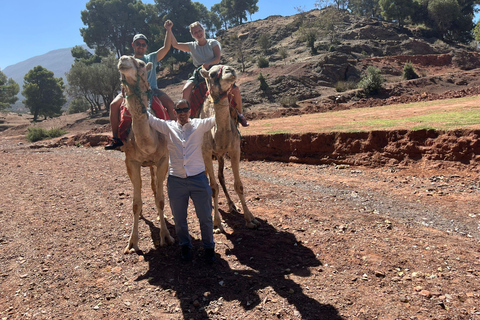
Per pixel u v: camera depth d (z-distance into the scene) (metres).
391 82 46.62
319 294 4.07
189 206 7.44
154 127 4.79
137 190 5.45
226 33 109.12
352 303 3.87
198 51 6.82
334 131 11.30
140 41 6.32
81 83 63.59
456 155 8.68
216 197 6.08
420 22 90.69
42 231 6.46
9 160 16.11
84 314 3.95
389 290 4.08
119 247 5.64
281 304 3.93
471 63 59.12
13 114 93.19
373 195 7.75
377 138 10.35
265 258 5.04
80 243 5.86
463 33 88.75
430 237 5.50
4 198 8.90
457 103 17.08
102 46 97.50
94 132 27.78
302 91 46.09
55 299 4.27
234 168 6.05
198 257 5.16
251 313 3.82
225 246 5.51
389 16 88.88
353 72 51.72
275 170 10.85
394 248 5.11
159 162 5.29
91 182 10.41
